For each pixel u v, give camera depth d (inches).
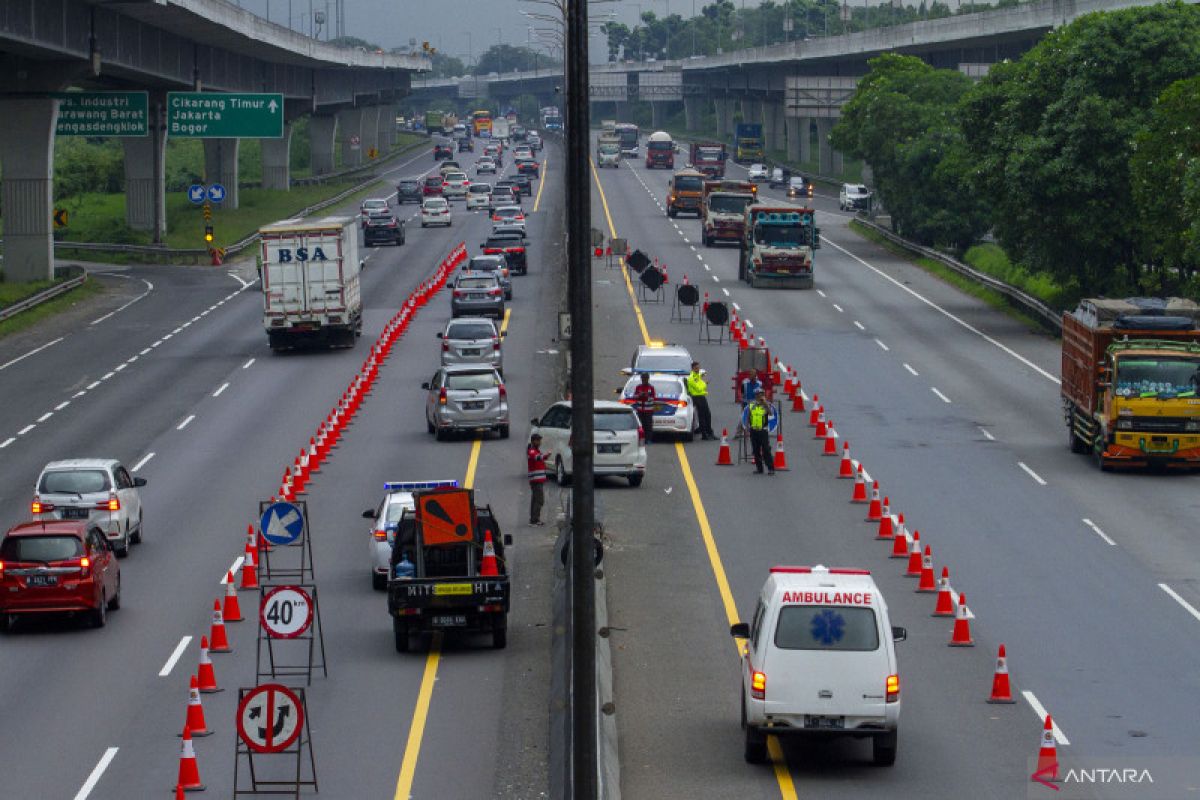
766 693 1027.9
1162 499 1971.0
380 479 2111.2
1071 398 2300.7
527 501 1963.6
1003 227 3474.4
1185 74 3186.5
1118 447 2098.9
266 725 967.6
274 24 5305.1
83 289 4274.1
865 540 1755.7
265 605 1182.9
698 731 1141.1
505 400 2369.6
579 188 972.6
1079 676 1274.6
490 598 1346.0
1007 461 2213.3
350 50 7628.0
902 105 5059.1
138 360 3189.0
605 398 2581.2
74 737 1147.9
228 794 1018.7
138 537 1807.3
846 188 6678.2
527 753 1101.7
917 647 1357.0
